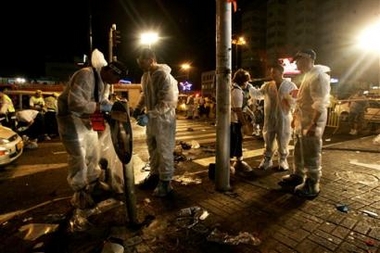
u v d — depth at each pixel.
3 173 5.53
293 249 2.82
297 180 4.62
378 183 4.74
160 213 3.62
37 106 11.30
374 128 11.38
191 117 20.48
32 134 9.90
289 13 65.06
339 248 2.83
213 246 2.89
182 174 5.36
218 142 4.32
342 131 11.57
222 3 3.97
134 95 18.12
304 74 4.12
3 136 5.61
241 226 3.28
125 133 2.99
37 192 4.48
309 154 4.07
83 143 3.67
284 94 5.12
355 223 3.33
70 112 3.51
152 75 3.99
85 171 3.74
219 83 4.17
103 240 3.00
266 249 2.83
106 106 3.28
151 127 4.09
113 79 3.49
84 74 3.35
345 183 4.73
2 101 9.82
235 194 4.26
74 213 3.61
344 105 11.76
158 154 4.21
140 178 5.13
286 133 5.32
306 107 4.03
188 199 4.08
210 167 5.04
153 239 3.01
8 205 3.96
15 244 2.98
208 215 3.56
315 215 3.54
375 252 2.76
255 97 5.65
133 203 3.22
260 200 4.03
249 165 5.99
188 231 3.17
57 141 9.42
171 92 3.91
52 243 2.98
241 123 5.20
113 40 11.55
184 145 8.05
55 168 5.91
